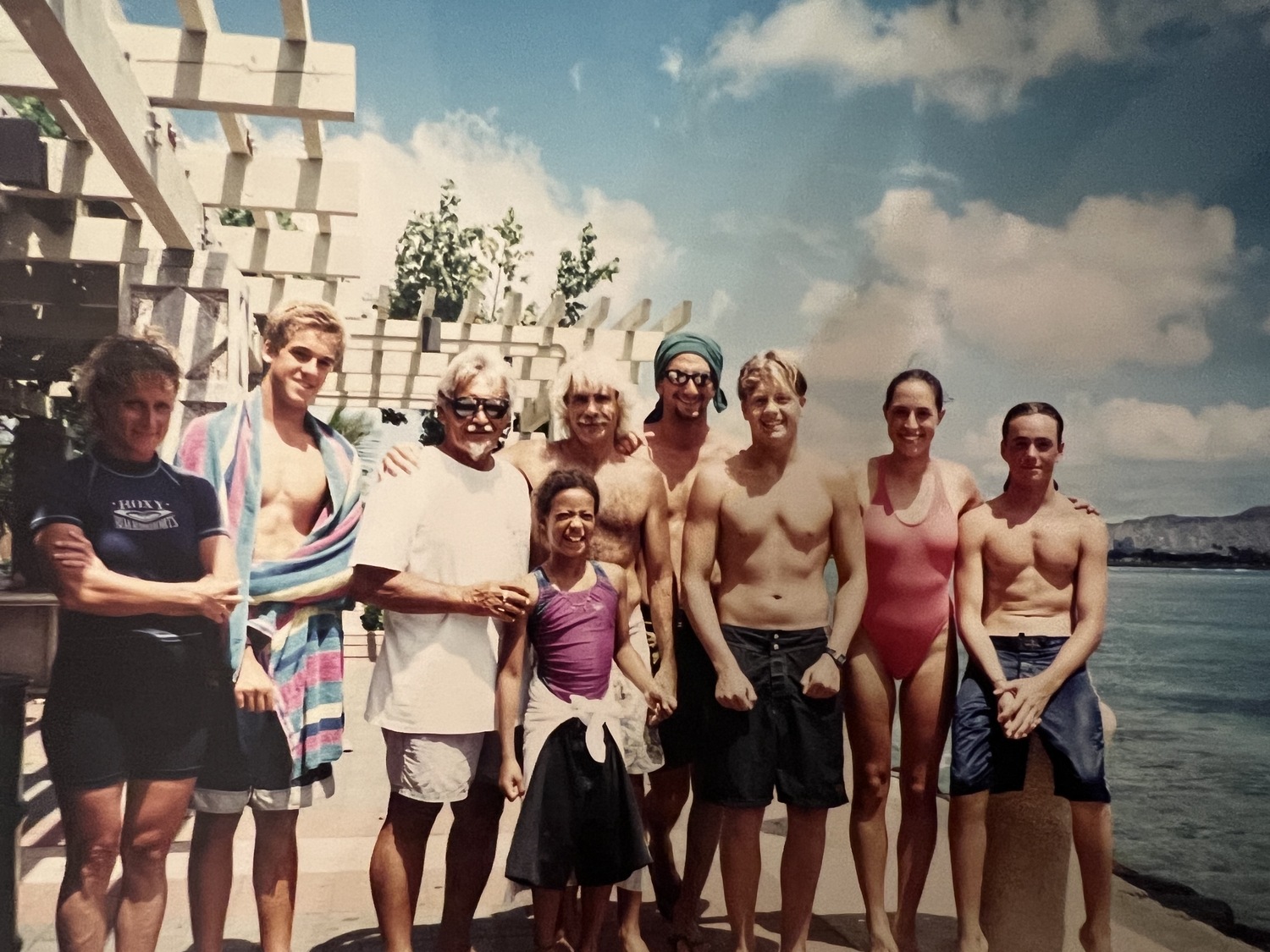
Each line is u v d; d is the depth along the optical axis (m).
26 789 2.49
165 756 2.29
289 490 2.39
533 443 2.48
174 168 2.53
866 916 2.55
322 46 2.51
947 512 2.58
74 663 2.27
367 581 2.26
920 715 2.58
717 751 2.45
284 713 2.36
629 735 2.35
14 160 2.47
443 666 2.26
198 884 2.33
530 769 2.26
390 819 2.26
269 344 2.39
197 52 2.45
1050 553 2.60
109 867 2.28
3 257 2.57
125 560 2.29
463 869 2.32
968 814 2.59
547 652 2.29
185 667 2.32
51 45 1.86
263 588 2.34
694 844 2.51
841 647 2.46
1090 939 2.59
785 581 2.49
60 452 2.36
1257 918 2.53
